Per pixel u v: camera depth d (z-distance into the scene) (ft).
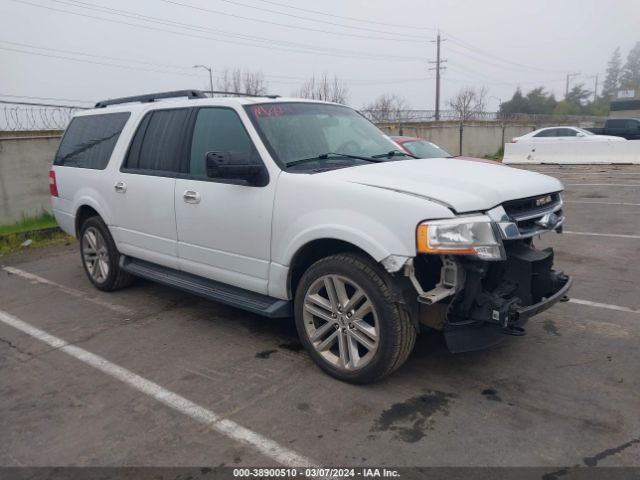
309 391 11.57
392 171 11.94
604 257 21.70
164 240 15.60
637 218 29.30
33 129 30.04
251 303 13.29
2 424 10.71
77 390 12.02
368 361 11.20
